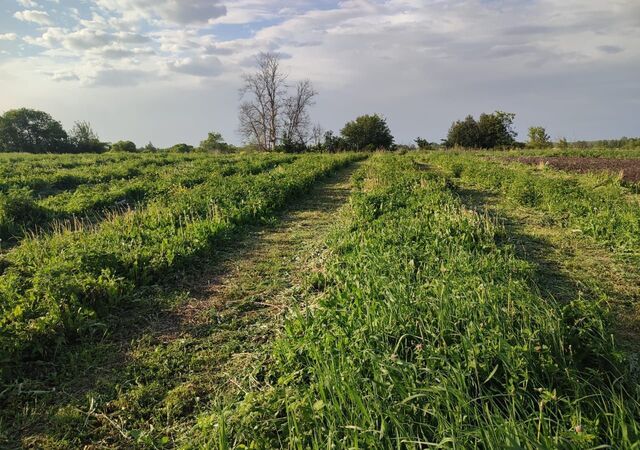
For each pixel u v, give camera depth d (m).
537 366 3.48
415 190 12.60
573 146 51.06
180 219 9.40
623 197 12.63
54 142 66.62
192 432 3.54
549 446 2.64
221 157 33.38
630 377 3.60
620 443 2.79
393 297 4.68
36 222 10.22
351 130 59.47
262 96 61.28
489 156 33.12
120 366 4.53
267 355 4.54
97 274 6.14
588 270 6.91
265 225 10.52
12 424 3.66
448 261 6.25
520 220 10.42
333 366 3.48
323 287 6.32
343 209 11.66
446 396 3.09
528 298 4.55
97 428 3.63
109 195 12.91
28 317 4.90
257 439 3.17
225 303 6.02
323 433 3.08
